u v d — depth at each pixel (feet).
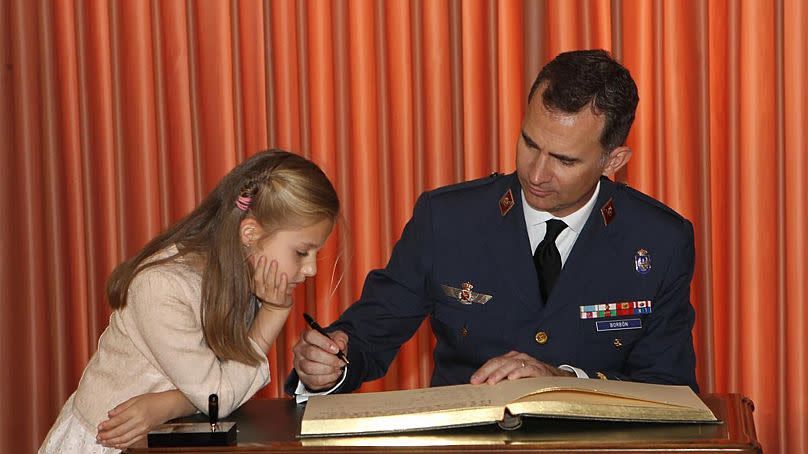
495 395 4.30
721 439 3.91
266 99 8.24
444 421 4.09
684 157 7.98
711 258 7.98
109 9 8.22
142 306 4.85
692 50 7.86
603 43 8.02
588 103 5.01
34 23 8.23
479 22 8.05
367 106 8.25
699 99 7.87
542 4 8.00
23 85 8.22
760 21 7.88
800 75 7.91
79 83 8.30
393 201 8.31
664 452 3.83
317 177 5.04
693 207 7.98
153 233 8.43
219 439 3.96
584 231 5.67
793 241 8.02
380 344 5.87
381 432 4.08
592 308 5.65
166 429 4.04
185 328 4.80
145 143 8.38
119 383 5.10
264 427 4.31
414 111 8.15
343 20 8.11
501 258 5.74
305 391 5.14
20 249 8.38
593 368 5.69
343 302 8.39
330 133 8.30
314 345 5.00
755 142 7.97
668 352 5.66
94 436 5.09
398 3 8.14
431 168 8.18
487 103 8.09
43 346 8.48
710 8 7.97
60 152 8.41
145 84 8.35
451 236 5.83
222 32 8.26
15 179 8.34
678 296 5.71
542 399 4.16
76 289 8.55
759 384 8.14
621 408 4.13
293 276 5.07
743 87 7.95
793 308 8.05
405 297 5.86
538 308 5.68
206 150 8.33
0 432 8.43
